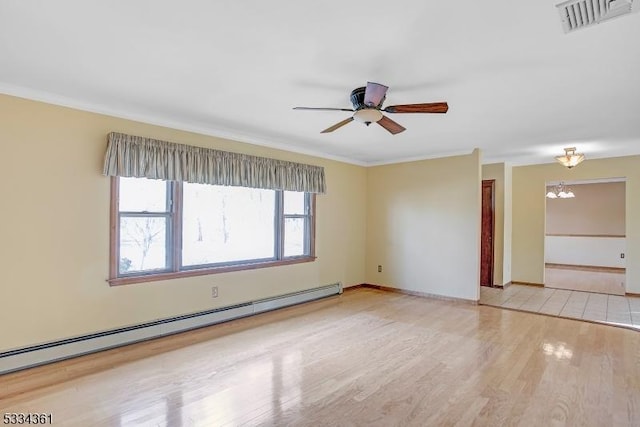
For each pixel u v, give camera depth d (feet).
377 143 15.65
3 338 8.91
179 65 7.88
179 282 12.26
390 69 7.99
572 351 10.87
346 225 19.54
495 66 7.79
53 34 6.54
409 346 11.27
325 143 15.67
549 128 12.95
